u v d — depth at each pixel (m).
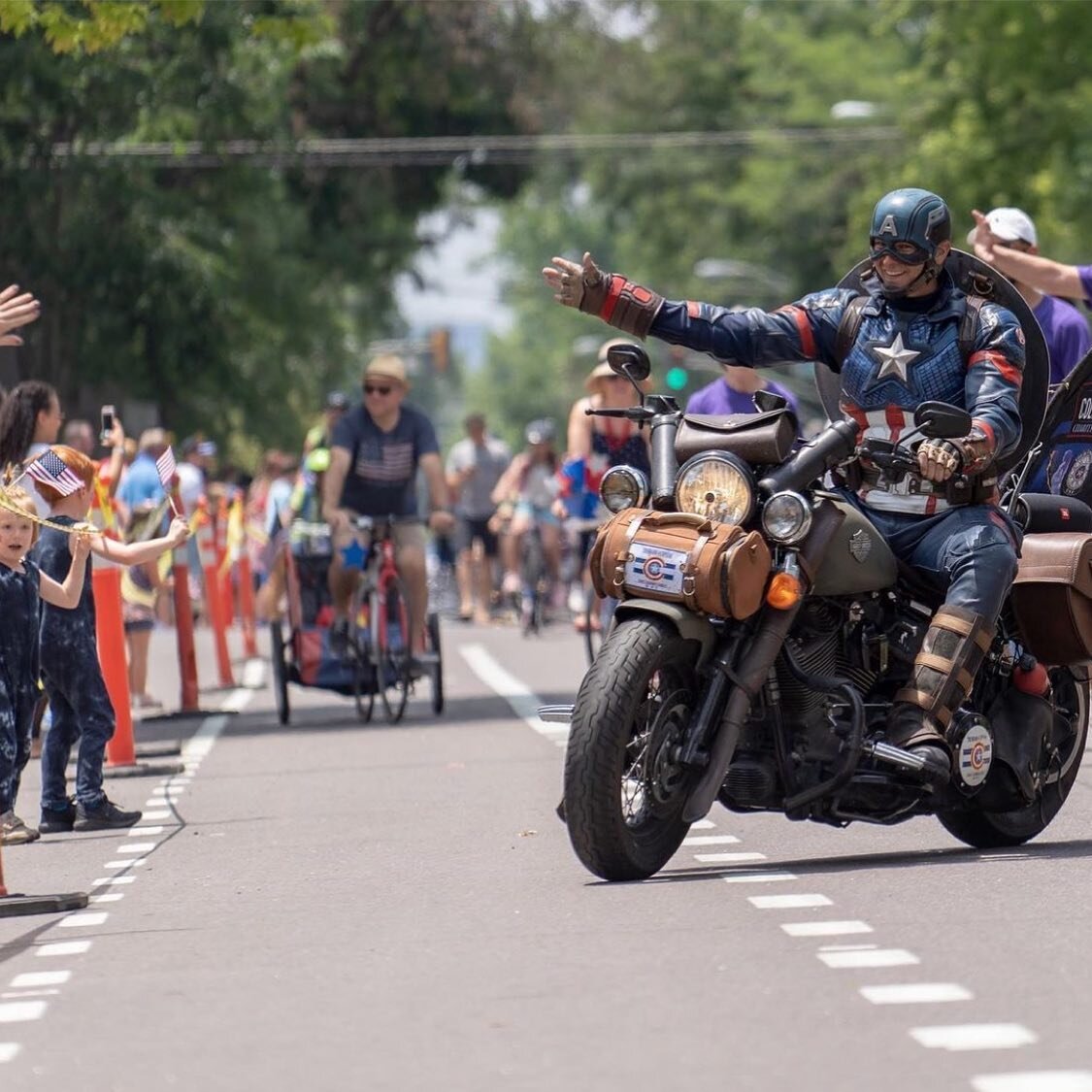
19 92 105.62
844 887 27.69
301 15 74.12
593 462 59.38
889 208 28.81
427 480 56.94
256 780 44.62
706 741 28.19
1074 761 32.22
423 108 165.38
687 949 24.02
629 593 27.89
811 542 28.20
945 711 28.78
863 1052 19.31
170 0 61.38
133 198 118.44
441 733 52.56
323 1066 19.75
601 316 30.02
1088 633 30.25
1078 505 32.34
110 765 47.59
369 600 56.56
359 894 29.33
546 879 29.45
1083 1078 18.17
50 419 42.69
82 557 35.16
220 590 73.62
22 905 29.81
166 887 31.38
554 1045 20.02
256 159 133.12
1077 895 26.75
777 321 30.02
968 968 22.62
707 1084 18.45
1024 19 156.88
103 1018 22.34
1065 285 39.03
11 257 118.69
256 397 138.50
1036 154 160.88
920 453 27.78
